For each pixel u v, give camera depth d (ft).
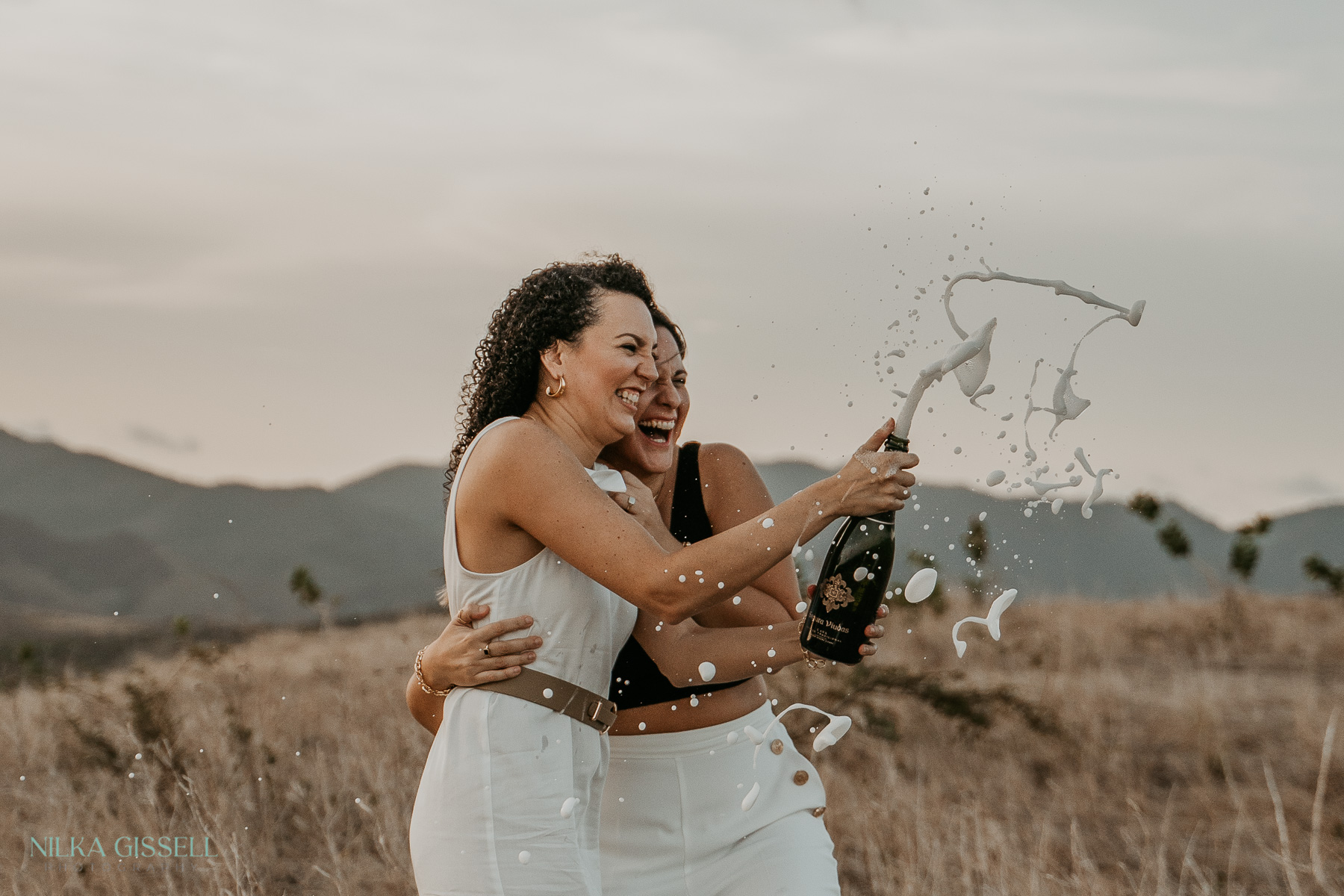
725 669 8.10
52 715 21.68
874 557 7.47
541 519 7.04
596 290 7.72
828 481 6.45
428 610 47.37
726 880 8.19
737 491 8.89
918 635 30.66
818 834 8.39
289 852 15.17
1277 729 21.48
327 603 34.47
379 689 23.91
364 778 17.58
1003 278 6.02
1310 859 14.80
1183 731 20.88
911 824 15.47
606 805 8.45
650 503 8.11
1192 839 14.62
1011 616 32.30
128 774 16.42
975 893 13.43
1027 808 17.29
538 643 7.14
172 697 20.97
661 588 6.72
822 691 20.57
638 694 8.39
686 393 8.94
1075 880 13.28
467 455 7.46
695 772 8.34
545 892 7.00
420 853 7.21
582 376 7.64
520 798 7.03
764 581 8.99
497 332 8.02
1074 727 20.77
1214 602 34.30
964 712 19.70
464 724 7.20
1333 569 38.40
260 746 18.07
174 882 13.55
